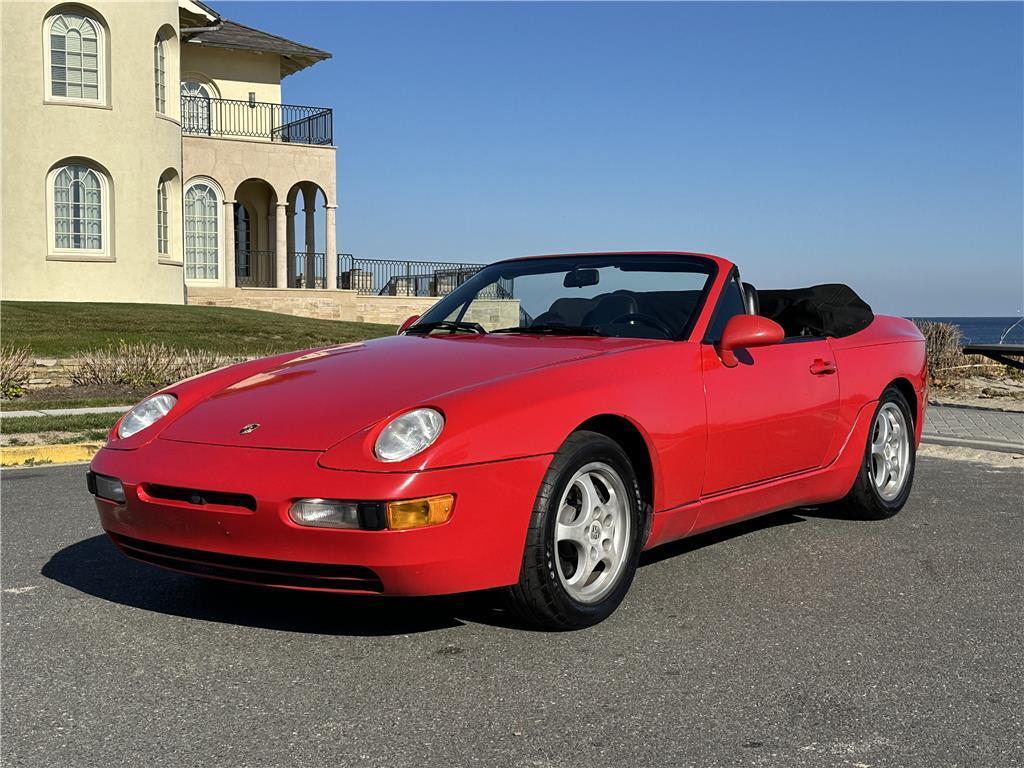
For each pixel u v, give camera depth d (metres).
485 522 3.42
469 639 3.68
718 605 4.12
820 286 5.86
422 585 3.37
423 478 3.30
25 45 19.94
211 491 3.44
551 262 5.27
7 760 2.71
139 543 3.78
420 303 28.08
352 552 3.30
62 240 20.67
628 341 4.39
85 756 2.73
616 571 3.91
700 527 4.49
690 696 3.15
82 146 20.59
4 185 19.86
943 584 4.47
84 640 3.67
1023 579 4.57
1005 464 7.99
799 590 4.36
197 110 29.28
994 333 155.50
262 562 3.45
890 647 3.63
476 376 3.80
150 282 21.72
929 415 11.05
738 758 2.73
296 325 20.66
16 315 17.33
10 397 12.55
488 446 3.44
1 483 7.17
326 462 3.38
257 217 30.28
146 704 3.08
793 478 4.98
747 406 4.54
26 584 4.42
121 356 13.87
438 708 3.05
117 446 3.92
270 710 3.04
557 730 2.90
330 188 28.02
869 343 5.62
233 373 4.37
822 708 3.07
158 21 21.69
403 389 3.75
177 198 22.83
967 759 2.73
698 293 4.70
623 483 3.91
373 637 3.69
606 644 3.63
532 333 4.69
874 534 5.46
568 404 3.69
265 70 30.03
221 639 3.68
